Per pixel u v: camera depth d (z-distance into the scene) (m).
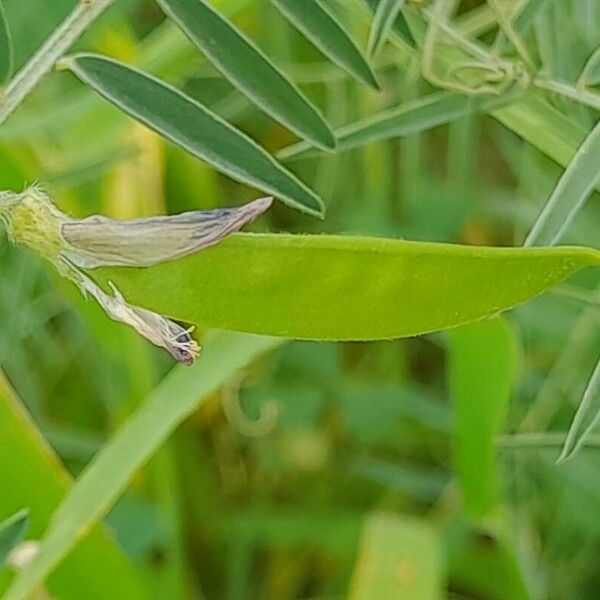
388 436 0.34
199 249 0.14
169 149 0.31
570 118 0.21
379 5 0.17
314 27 0.17
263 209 0.14
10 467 0.21
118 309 0.14
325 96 0.34
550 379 0.31
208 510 0.34
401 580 0.23
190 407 0.21
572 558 0.32
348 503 0.35
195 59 0.26
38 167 0.27
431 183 0.36
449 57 0.20
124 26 0.29
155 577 0.31
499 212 0.34
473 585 0.32
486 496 0.24
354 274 0.14
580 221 0.31
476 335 0.21
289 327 0.14
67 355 0.35
